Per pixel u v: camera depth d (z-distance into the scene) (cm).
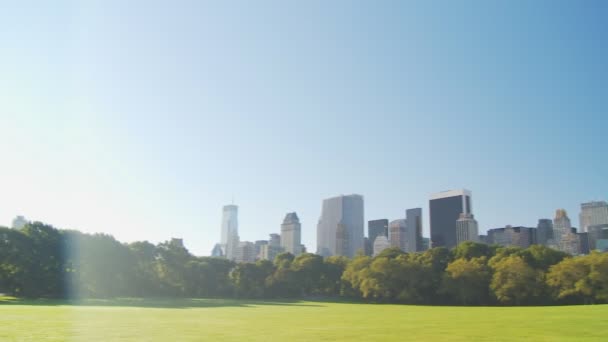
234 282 16762
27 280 11600
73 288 12912
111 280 13638
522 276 12444
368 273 14875
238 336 4097
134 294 14338
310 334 4294
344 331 4572
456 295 13738
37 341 3538
